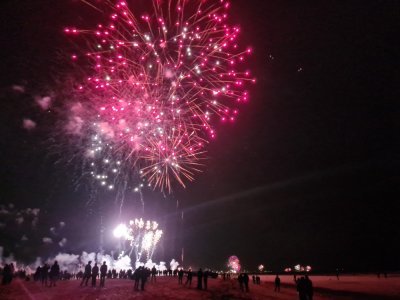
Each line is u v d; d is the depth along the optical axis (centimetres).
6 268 2262
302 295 1870
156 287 2605
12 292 1812
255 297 2595
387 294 3825
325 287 4731
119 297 1830
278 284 3541
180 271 3234
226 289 2991
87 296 1792
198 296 2175
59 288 2127
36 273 2686
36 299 1592
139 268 2303
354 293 3928
